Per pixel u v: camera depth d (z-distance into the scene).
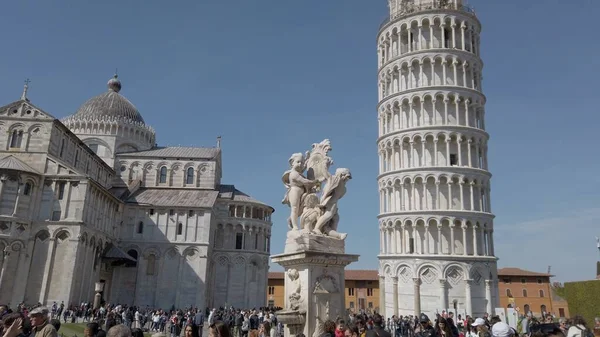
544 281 108.31
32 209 59.41
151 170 92.81
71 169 62.25
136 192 87.44
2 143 62.97
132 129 95.69
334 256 10.05
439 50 68.56
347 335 9.45
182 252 78.62
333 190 10.77
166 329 49.66
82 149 76.06
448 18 70.56
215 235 88.81
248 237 90.25
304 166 11.27
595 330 11.86
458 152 65.00
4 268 55.12
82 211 60.56
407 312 60.47
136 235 79.69
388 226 65.88
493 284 61.56
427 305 59.28
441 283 59.00
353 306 109.12
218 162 98.81
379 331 9.66
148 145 99.38
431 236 62.06
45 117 64.25
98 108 95.94
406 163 66.69
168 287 77.25
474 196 64.50
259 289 88.81
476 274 60.44
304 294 9.84
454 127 65.25
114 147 92.62
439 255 59.88
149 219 80.50
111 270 76.81
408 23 71.62
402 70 70.62
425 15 70.69
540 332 7.11
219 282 86.38
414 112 68.06
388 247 65.94
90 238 64.38
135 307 64.19
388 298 63.78
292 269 10.42
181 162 93.75
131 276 77.69
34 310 9.67
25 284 56.62
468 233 62.78
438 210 61.81
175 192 89.44
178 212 80.88
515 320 40.94
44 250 58.69
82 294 61.62
